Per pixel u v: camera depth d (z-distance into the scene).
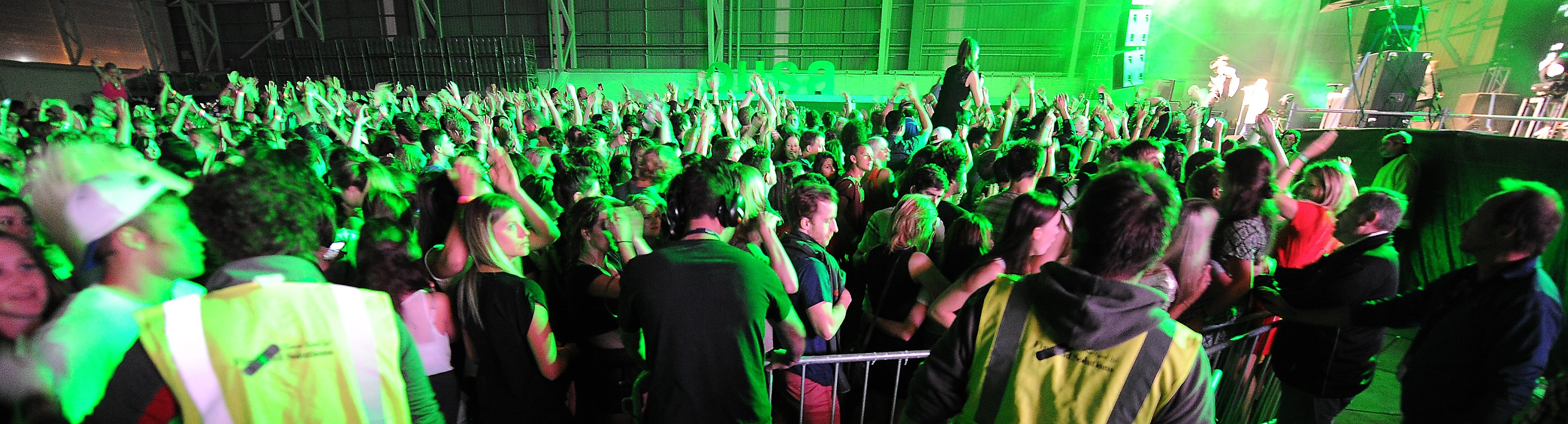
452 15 22.00
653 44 21.64
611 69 22.09
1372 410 3.09
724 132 6.34
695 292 1.60
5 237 1.10
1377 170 4.77
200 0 22.23
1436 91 7.67
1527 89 10.71
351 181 2.61
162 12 22.38
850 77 20.97
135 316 1.04
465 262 1.87
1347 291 2.06
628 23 21.53
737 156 3.96
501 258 1.81
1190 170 3.88
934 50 20.50
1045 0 19.20
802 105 20.78
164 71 21.38
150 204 1.09
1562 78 8.59
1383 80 7.82
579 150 3.54
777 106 8.30
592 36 21.86
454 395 1.82
